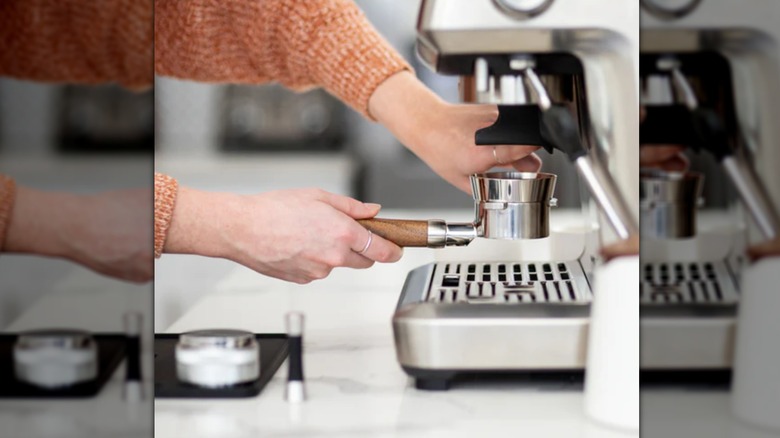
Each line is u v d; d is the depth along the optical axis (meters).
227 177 2.19
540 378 0.84
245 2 1.13
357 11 1.12
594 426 0.75
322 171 2.19
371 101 1.10
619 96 0.78
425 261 1.46
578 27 0.74
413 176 2.18
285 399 0.81
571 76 0.83
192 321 1.10
